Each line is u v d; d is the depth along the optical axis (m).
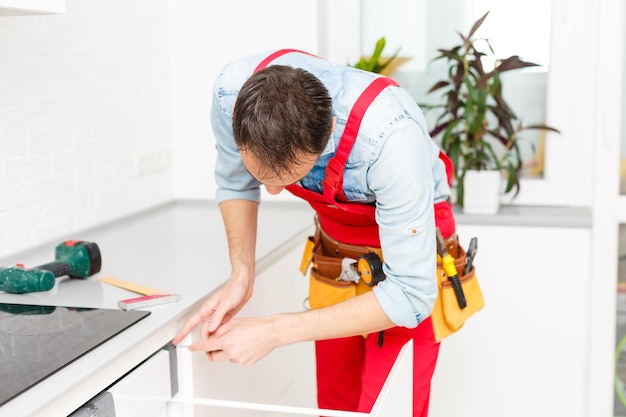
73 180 2.23
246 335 1.39
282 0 2.63
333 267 1.72
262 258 1.86
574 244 2.57
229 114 1.51
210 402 1.47
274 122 1.17
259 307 1.98
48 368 1.16
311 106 1.19
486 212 2.65
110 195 2.43
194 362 1.55
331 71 1.40
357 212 1.51
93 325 1.36
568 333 2.62
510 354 2.65
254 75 1.25
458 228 2.64
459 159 2.78
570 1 2.65
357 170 1.37
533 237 2.58
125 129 2.50
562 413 2.66
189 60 2.76
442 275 1.66
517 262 2.61
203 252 1.96
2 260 1.94
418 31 2.79
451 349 2.69
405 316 1.36
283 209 2.57
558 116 2.71
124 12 2.47
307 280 2.52
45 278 1.57
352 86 1.35
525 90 2.75
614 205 2.63
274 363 2.12
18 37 1.97
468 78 2.54
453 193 2.84
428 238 1.34
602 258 2.65
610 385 2.68
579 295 2.59
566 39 2.67
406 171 1.30
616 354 2.73
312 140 1.18
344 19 2.83
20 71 1.99
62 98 2.17
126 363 1.32
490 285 2.64
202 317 1.50
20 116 2.00
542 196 2.78
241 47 2.70
